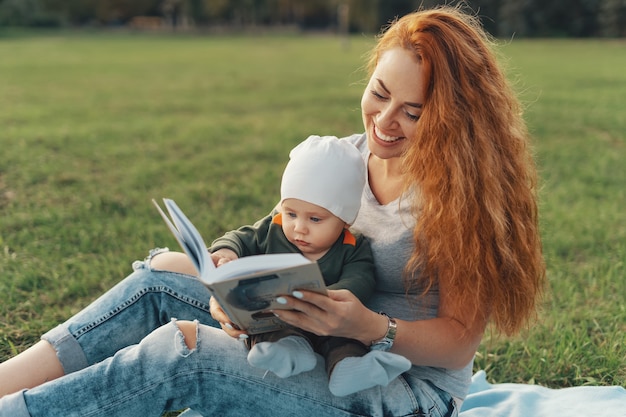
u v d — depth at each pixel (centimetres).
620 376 369
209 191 745
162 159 920
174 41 5134
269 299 205
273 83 2014
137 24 8888
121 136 1085
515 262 236
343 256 249
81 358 255
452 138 229
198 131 1148
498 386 350
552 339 410
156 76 2222
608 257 562
